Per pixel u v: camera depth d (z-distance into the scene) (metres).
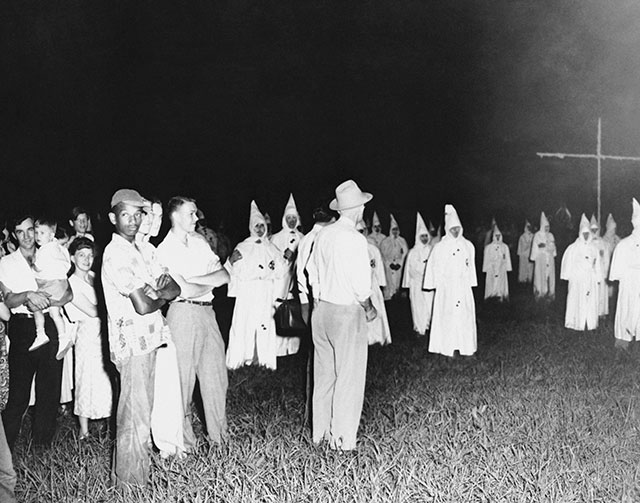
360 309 7.14
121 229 6.17
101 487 6.07
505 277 20.03
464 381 9.83
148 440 6.16
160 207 7.28
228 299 18.27
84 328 7.62
